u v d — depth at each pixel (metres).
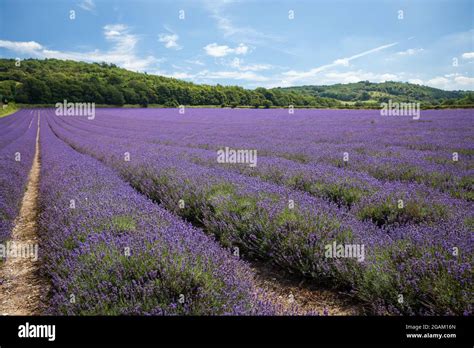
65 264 3.39
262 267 4.18
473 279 2.67
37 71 84.62
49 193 6.64
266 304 2.62
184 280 2.83
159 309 2.43
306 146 12.24
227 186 5.97
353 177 6.70
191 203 5.73
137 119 39.38
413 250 3.32
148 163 8.63
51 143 18.53
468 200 5.69
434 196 5.21
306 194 5.89
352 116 30.98
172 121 34.16
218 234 4.85
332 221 4.22
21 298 3.59
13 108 66.94
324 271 3.57
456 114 25.58
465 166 7.59
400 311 2.88
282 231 4.15
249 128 22.78
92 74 85.38
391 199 5.01
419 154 9.41
